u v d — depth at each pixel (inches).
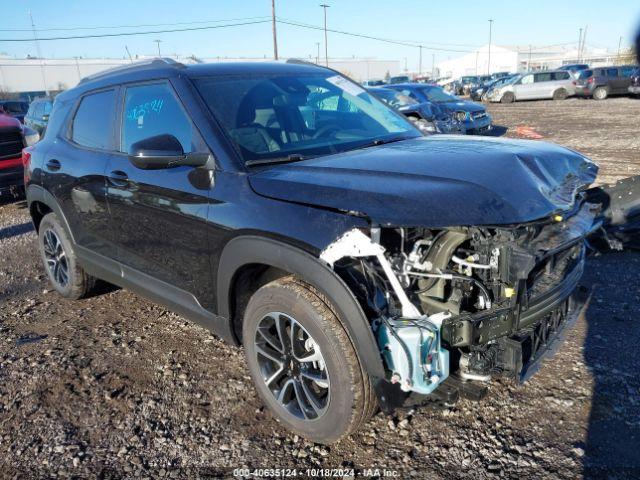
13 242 274.4
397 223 86.0
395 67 3917.3
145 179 128.1
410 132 144.9
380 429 110.5
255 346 110.7
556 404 114.7
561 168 113.4
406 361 87.2
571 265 115.5
